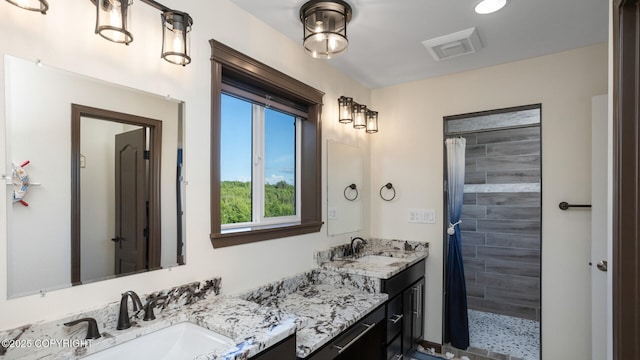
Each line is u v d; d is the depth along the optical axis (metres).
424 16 1.82
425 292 2.82
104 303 1.17
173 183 1.42
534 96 2.43
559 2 1.70
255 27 1.83
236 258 1.70
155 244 1.34
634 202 1.05
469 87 2.68
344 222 2.67
